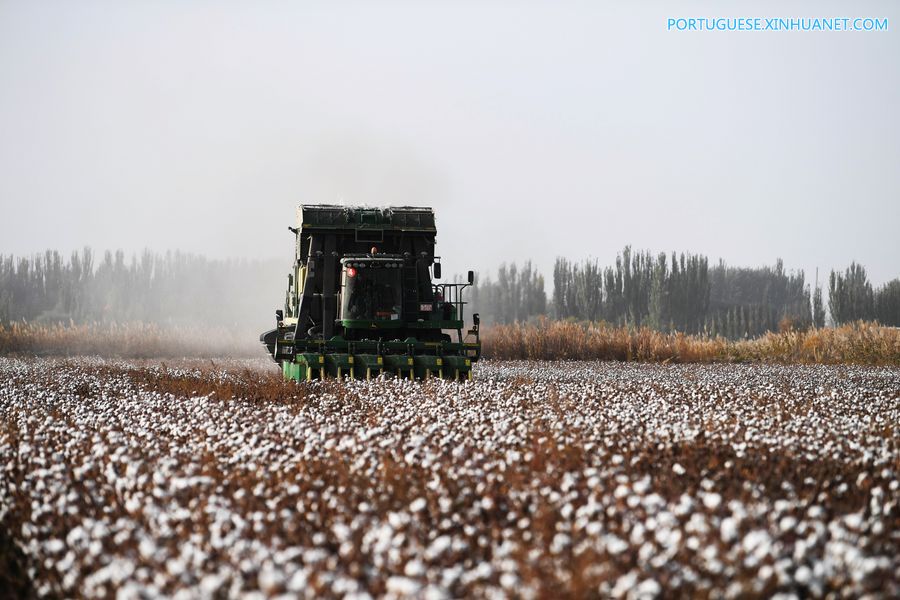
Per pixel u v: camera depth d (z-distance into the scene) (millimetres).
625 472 27156
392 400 46938
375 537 19906
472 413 39125
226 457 30703
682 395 52656
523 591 16688
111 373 75875
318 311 69312
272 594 16703
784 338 129125
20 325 143500
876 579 17453
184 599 16484
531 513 22422
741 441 33062
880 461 29219
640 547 18969
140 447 32875
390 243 71438
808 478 26109
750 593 16500
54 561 20594
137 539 20391
